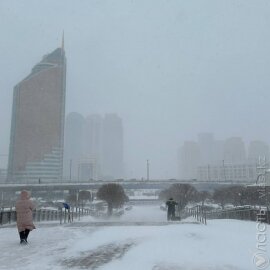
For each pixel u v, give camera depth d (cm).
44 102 14912
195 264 836
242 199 4934
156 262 860
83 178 18612
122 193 6025
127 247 1084
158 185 12125
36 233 1495
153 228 1599
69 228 1711
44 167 14338
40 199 11975
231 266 816
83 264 872
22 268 841
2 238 1380
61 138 15150
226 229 1560
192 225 1814
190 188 7462
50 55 15525
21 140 14312
